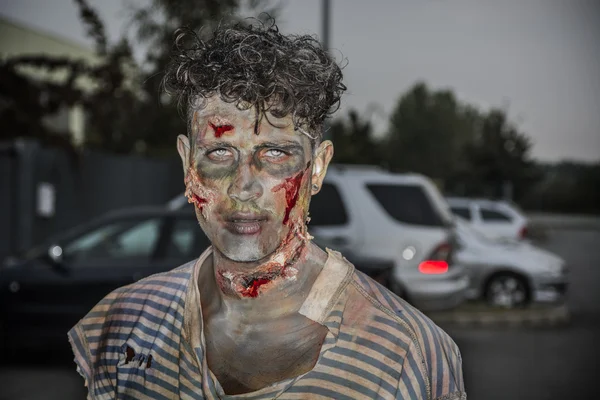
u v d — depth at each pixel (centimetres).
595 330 1088
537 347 953
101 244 780
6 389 692
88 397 171
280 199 149
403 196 948
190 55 154
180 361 159
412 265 923
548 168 7038
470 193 4166
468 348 947
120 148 1902
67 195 1405
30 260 774
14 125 1365
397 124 6825
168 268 756
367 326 150
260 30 155
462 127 7269
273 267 152
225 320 157
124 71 1617
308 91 148
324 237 900
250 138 148
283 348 153
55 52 2388
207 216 152
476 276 1225
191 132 153
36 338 762
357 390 145
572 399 696
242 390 153
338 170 975
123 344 166
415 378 146
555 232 4191
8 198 1215
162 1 1647
